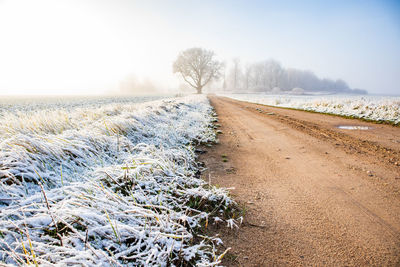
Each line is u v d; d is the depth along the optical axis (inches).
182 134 229.1
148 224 71.4
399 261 64.4
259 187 118.8
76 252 51.8
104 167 108.7
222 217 87.8
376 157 169.6
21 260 48.0
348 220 86.4
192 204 94.2
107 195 81.0
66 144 124.3
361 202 100.8
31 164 96.0
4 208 67.9
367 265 62.9
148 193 96.5
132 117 228.4
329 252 68.6
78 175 104.7
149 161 117.4
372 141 220.7
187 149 181.5
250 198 105.7
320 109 520.7
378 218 87.6
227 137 255.4
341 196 107.1
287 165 155.9
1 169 86.1
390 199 103.1
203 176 132.0
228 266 61.7
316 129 292.0
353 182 123.9
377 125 317.7
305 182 125.3
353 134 256.5
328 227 81.8
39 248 53.6
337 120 375.2
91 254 54.8
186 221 80.6
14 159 93.3
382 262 63.9
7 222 58.4
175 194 100.3
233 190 114.2
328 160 165.3
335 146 205.3
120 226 62.4
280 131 286.0
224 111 566.6
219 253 67.0
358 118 386.0
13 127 165.5
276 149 200.4
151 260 60.1
